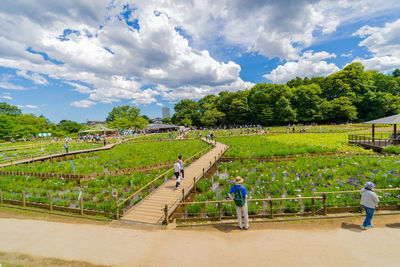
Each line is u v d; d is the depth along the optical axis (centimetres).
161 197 976
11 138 5794
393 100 6072
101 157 2328
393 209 743
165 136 5119
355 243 544
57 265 488
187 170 1489
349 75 6725
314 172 1323
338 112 6131
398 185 957
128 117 8144
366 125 5125
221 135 4522
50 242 604
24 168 1791
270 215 731
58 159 2411
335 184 1070
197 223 715
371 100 6166
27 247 576
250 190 1137
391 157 1532
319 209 754
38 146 3844
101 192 1177
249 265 468
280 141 3045
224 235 621
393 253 491
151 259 505
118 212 792
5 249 566
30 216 817
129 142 4003
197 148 2680
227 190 1059
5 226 723
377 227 624
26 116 6988
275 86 7381
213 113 7825
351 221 675
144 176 1436
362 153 1886
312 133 4062
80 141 4809
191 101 9819
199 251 536
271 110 7119
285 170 1430
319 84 7644
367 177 1170
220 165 1714
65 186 1339
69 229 694
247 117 7856
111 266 481
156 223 731
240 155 2000
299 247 536
